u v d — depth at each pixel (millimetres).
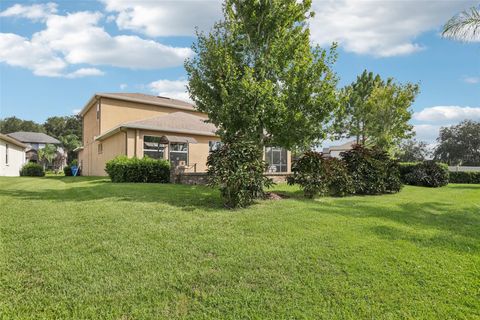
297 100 9242
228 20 9875
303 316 2889
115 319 2783
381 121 21578
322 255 4305
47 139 50469
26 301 3006
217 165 7590
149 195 9328
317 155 10055
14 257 4004
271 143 10211
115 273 3615
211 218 6266
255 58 9945
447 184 17797
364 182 11367
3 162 24750
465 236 5492
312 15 9938
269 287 3396
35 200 8320
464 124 47688
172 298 3139
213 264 3934
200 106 10141
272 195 9719
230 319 2828
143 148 17516
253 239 4938
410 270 3893
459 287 3486
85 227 5410
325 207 7906
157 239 4820
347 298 3213
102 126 23234
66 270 3650
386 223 6254
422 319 2885
